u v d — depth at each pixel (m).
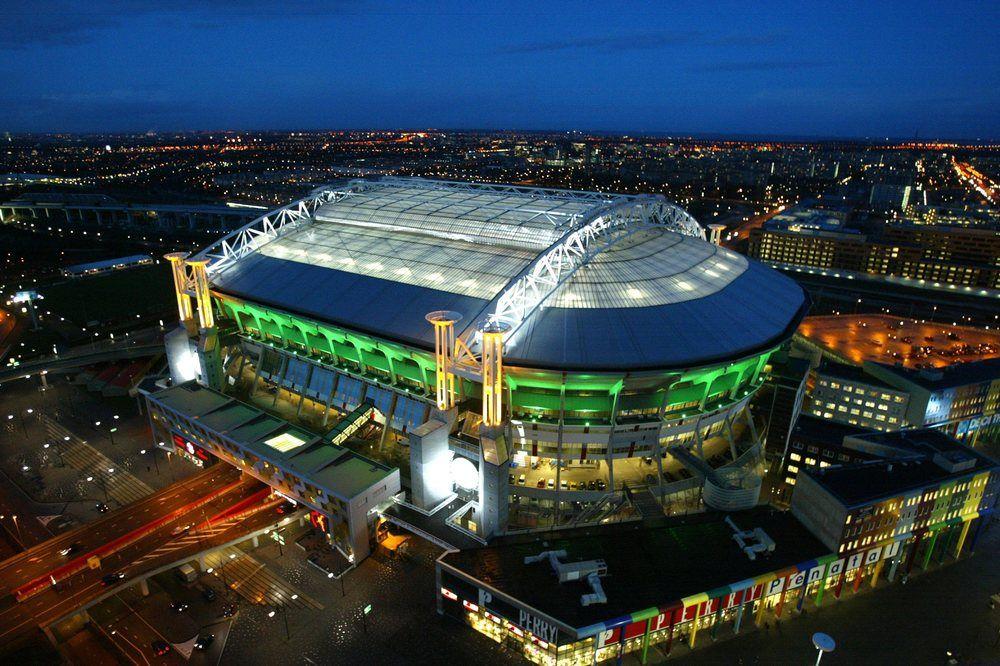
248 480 112.38
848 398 138.00
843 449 109.31
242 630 84.25
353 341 111.62
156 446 128.75
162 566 90.50
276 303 121.19
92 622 86.19
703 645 81.81
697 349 95.69
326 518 98.81
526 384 96.19
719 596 79.38
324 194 161.62
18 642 79.25
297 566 95.62
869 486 88.81
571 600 77.00
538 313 100.19
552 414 99.50
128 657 80.62
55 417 141.88
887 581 93.94
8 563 92.38
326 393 124.44
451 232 128.62
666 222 144.00
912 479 90.94
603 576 80.62
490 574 81.31
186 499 107.06
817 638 74.88
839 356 174.38
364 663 78.75
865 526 86.31
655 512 95.12
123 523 100.75
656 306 102.50
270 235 147.88
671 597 77.69
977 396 133.12
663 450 105.25
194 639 82.00
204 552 93.50
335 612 86.94
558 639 74.56
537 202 136.00
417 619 85.62
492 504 89.75
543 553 83.00
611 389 94.50
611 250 117.06
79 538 97.19
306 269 130.62
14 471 121.12
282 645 81.62
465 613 83.69
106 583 87.19
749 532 89.25
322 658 79.56
